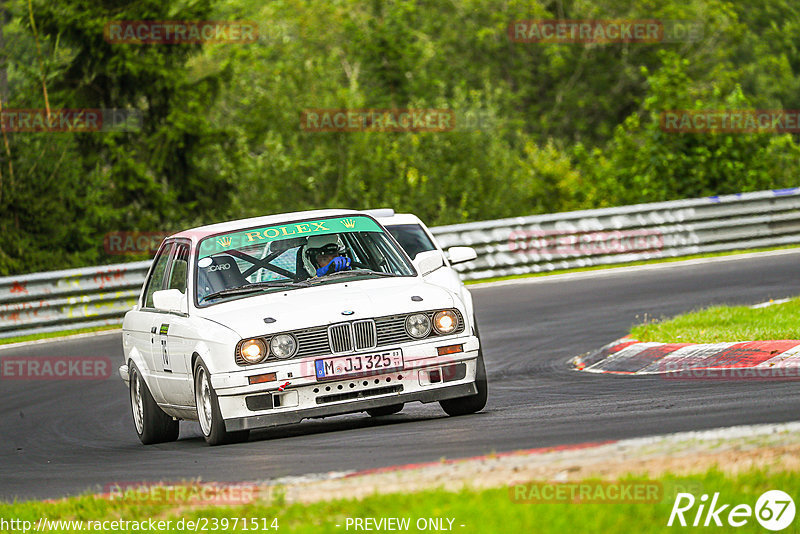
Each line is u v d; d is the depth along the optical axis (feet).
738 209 258.37
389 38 434.30
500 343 157.58
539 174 390.01
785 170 317.83
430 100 435.12
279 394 90.33
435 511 53.11
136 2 322.14
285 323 91.15
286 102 350.02
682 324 132.57
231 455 86.84
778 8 634.02
